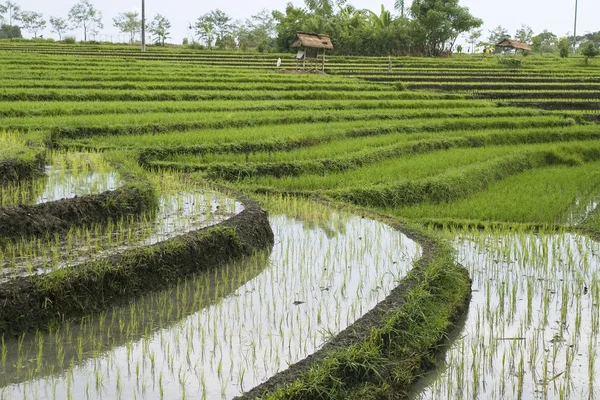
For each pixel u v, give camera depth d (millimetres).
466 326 8422
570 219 14086
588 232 12930
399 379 6719
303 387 5910
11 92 24984
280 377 6145
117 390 6117
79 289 7703
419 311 7797
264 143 18781
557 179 18391
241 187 15023
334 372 6273
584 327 8391
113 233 9852
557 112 30969
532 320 8570
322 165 17297
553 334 8172
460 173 16266
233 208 11734
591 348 7516
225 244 9961
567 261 10984
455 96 34750
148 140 18141
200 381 6332
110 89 29484
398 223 12344
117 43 60750
